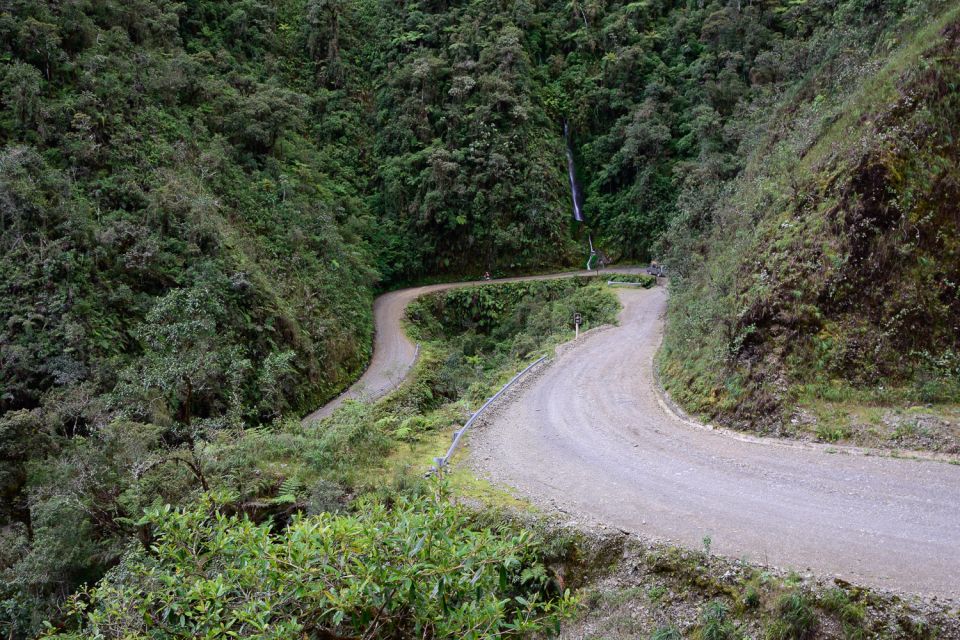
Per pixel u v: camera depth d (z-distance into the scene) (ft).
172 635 14.55
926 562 22.18
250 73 150.71
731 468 33.42
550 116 178.70
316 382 94.63
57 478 43.32
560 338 90.84
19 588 38.11
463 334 132.67
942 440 31.17
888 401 35.09
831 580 21.79
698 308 53.42
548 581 27.20
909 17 55.01
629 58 168.96
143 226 87.66
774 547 24.50
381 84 180.65
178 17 137.90
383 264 149.89
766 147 71.87
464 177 153.79
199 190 100.42
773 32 149.59
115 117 100.22
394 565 13.28
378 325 126.93
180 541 16.31
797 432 36.04
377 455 41.52
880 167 39.06
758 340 41.52
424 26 180.75
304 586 12.82
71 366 68.33
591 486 33.42
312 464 39.14
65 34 105.50
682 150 153.38
